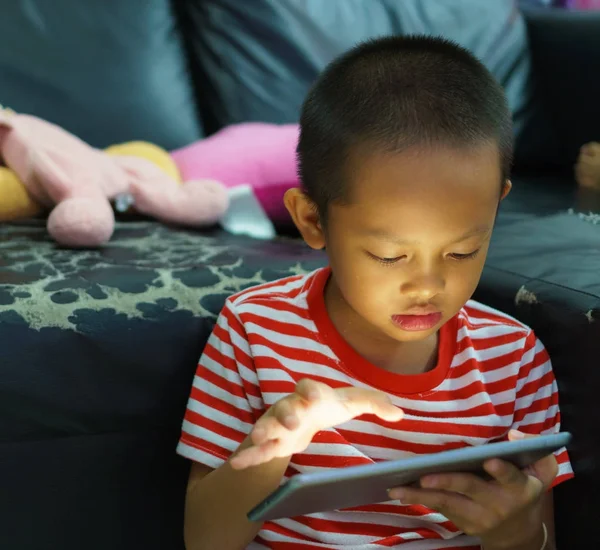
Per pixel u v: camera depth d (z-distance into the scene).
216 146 1.39
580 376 0.85
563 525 0.89
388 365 0.84
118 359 0.88
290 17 1.64
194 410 0.83
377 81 0.74
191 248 1.10
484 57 1.80
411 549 0.80
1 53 1.45
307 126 0.79
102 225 1.07
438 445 0.81
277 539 0.80
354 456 0.79
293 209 0.83
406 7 1.76
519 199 1.42
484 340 0.87
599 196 1.44
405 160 0.69
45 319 0.85
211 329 0.92
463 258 0.72
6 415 0.85
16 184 1.18
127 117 1.52
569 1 2.11
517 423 0.86
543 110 1.83
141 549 0.92
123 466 0.90
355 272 0.74
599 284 0.89
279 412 0.69
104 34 1.53
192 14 1.66
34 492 0.87
